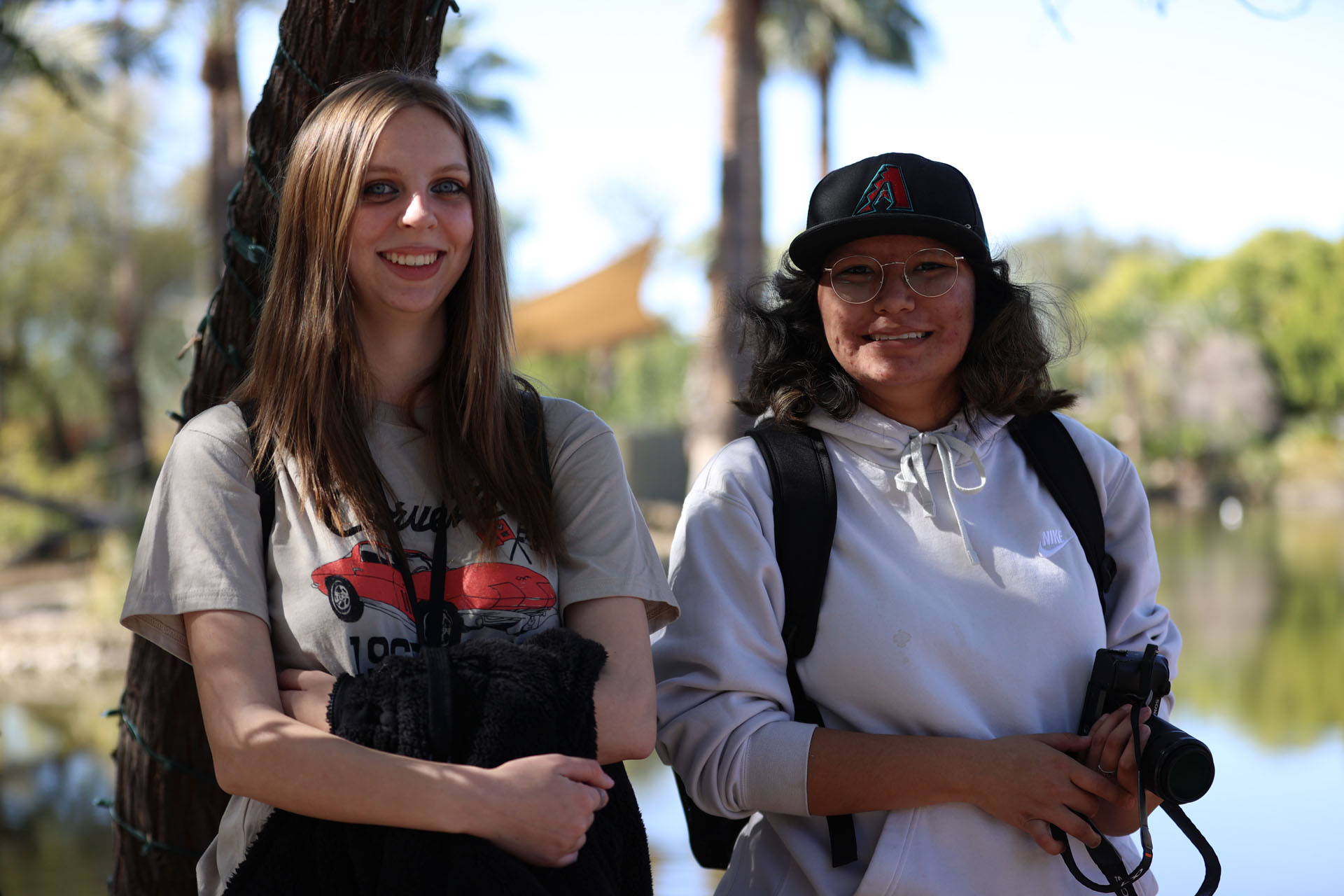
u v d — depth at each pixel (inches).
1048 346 82.0
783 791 74.1
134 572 65.4
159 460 828.0
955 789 71.7
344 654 63.6
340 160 66.3
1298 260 1766.7
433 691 60.3
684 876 177.5
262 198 85.0
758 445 80.4
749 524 77.5
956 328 77.9
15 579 599.5
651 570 70.7
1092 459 82.3
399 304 66.9
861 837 76.3
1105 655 74.4
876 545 77.5
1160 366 1599.4
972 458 78.8
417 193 66.5
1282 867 181.5
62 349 994.7
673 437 924.6
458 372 68.4
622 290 886.4
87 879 208.7
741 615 77.2
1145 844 69.2
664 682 78.9
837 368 81.5
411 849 58.7
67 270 944.3
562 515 69.9
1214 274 1827.0
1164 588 586.2
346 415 66.6
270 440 66.6
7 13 145.2
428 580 65.8
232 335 87.1
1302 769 243.3
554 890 60.1
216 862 69.5
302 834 62.0
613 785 63.0
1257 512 1305.4
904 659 75.2
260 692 61.8
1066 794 70.6
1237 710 308.7
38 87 765.3
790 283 84.0
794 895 78.6
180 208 1017.5
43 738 323.9
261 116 85.1
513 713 60.5
